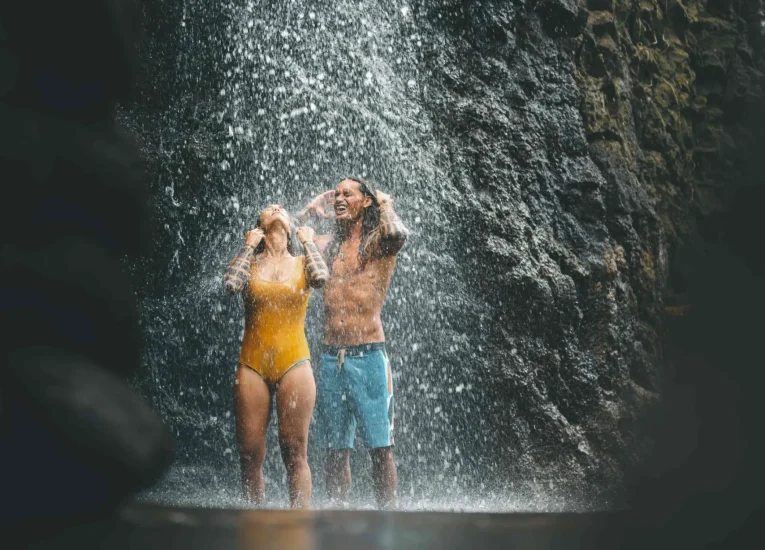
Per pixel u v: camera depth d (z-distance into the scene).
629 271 11.33
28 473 1.26
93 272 1.47
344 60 9.97
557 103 11.22
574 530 1.64
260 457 4.62
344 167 9.51
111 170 1.52
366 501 7.06
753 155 14.31
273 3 9.83
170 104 9.12
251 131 9.26
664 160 12.99
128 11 1.61
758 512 1.94
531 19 11.39
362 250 5.52
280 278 4.66
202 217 8.89
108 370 1.50
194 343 8.55
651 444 10.35
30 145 1.41
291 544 1.30
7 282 1.38
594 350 10.42
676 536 1.63
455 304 9.35
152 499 4.66
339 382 5.42
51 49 1.49
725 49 14.47
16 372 1.31
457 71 10.60
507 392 9.29
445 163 10.02
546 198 10.61
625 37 12.74
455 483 8.87
